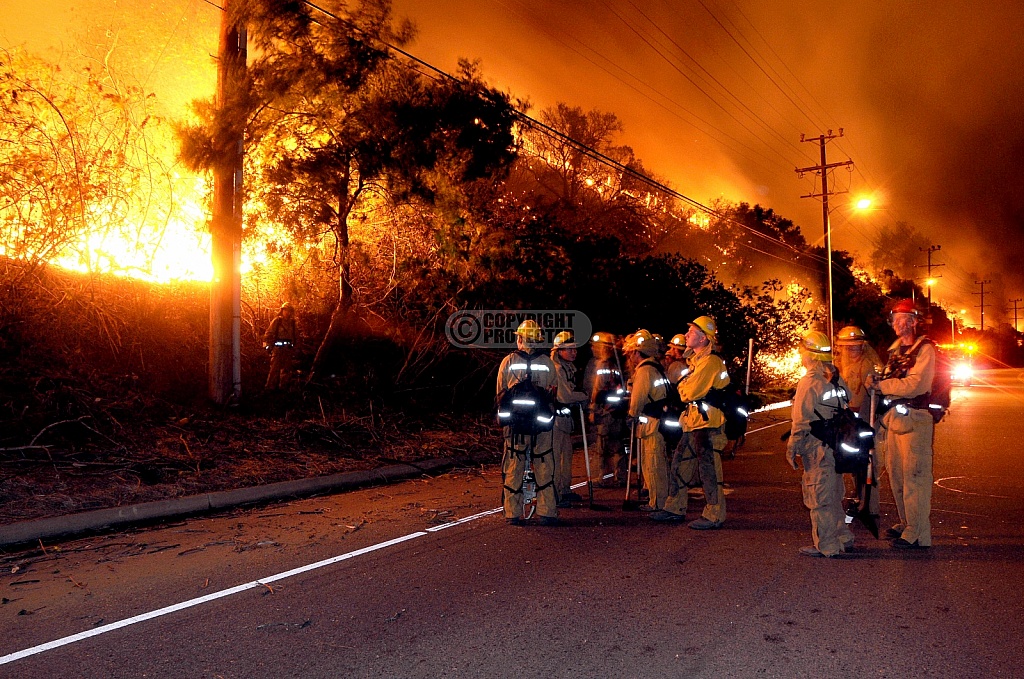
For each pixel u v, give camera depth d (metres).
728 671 3.90
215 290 10.93
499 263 14.65
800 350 6.27
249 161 11.74
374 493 8.89
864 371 7.59
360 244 13.77
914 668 3.93
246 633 4.41
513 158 13.55
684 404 7.34
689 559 6.02
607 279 18.06
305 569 5.71
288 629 4.48
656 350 7.99
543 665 3.98
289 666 3.97
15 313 10.23
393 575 5.56
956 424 17.42
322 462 9.88
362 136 11.69
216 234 10.88
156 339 11.87
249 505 8.09
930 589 5.23
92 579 5.45
